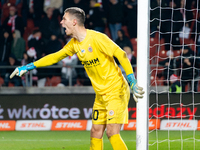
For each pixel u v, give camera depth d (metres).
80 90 32.06
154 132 27.17
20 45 33.88
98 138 12.98
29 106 29.58
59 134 27.12
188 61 32.62
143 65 13.91
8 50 34.22
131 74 12.09
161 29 34.25
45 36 34.34
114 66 12.55
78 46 12.41
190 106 29.12
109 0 36.12
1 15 35.53
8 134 27.23
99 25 35.75
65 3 36.44
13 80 33.84
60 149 21.09
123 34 33.19
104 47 11.94
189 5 34.78
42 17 36.41
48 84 33.91
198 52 33.81
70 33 12.25
